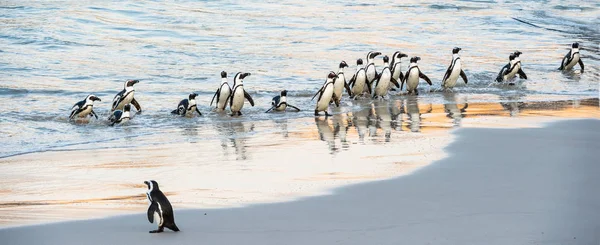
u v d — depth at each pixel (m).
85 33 34.34
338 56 29.95
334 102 21.80
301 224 10.34
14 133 18.09
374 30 36.81
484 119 18.31
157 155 15.41
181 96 23.00
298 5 44.56
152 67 27.64
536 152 14.41
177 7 42.53
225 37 33.97
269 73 26.48
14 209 11.55
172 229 10.18
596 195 11.33
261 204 11.40
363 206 11.10
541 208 10.70
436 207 10.91
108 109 21.44
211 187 12.61
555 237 9.44
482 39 35.12
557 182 12.12
